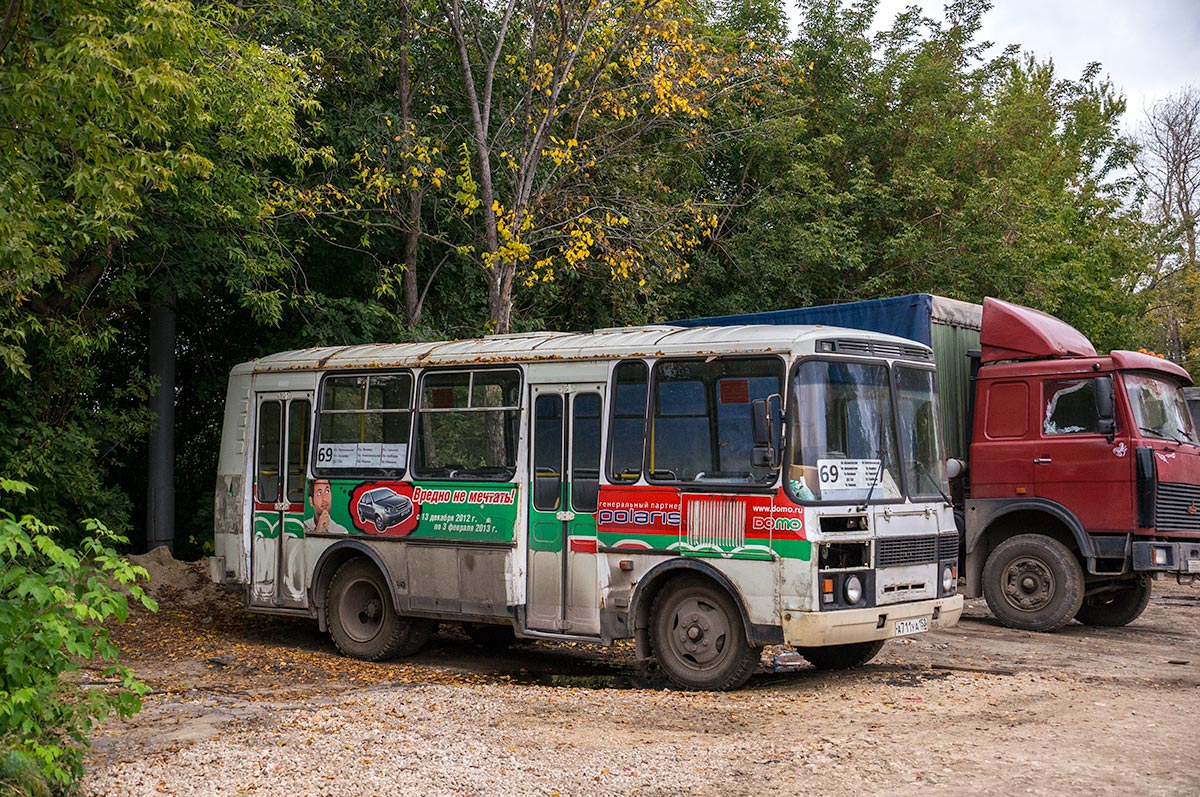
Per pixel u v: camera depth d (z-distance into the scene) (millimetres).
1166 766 6730
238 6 16109
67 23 9414
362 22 19281
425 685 9914
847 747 7215
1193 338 48344
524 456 10867
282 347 19969
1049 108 35219
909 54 28594
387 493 11852
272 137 15008
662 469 9977
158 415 18766
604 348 10492
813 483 9297
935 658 11414
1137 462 13008
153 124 10422
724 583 9461
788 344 9477
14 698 5809
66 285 15789
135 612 14836
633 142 21438
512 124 19500
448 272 21109
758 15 27234
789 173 25484
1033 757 6961
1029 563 13602
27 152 10648
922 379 10734
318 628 13477
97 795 6180
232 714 8562
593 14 18297
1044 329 13992
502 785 6383
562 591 10516
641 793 6246
